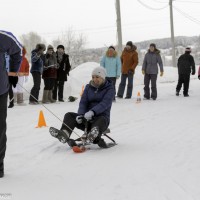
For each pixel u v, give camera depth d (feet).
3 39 14.92
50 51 42.70
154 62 46.78
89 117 20.30
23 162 17.79
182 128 26.53
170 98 48.88
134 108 38.32
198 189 13.56
